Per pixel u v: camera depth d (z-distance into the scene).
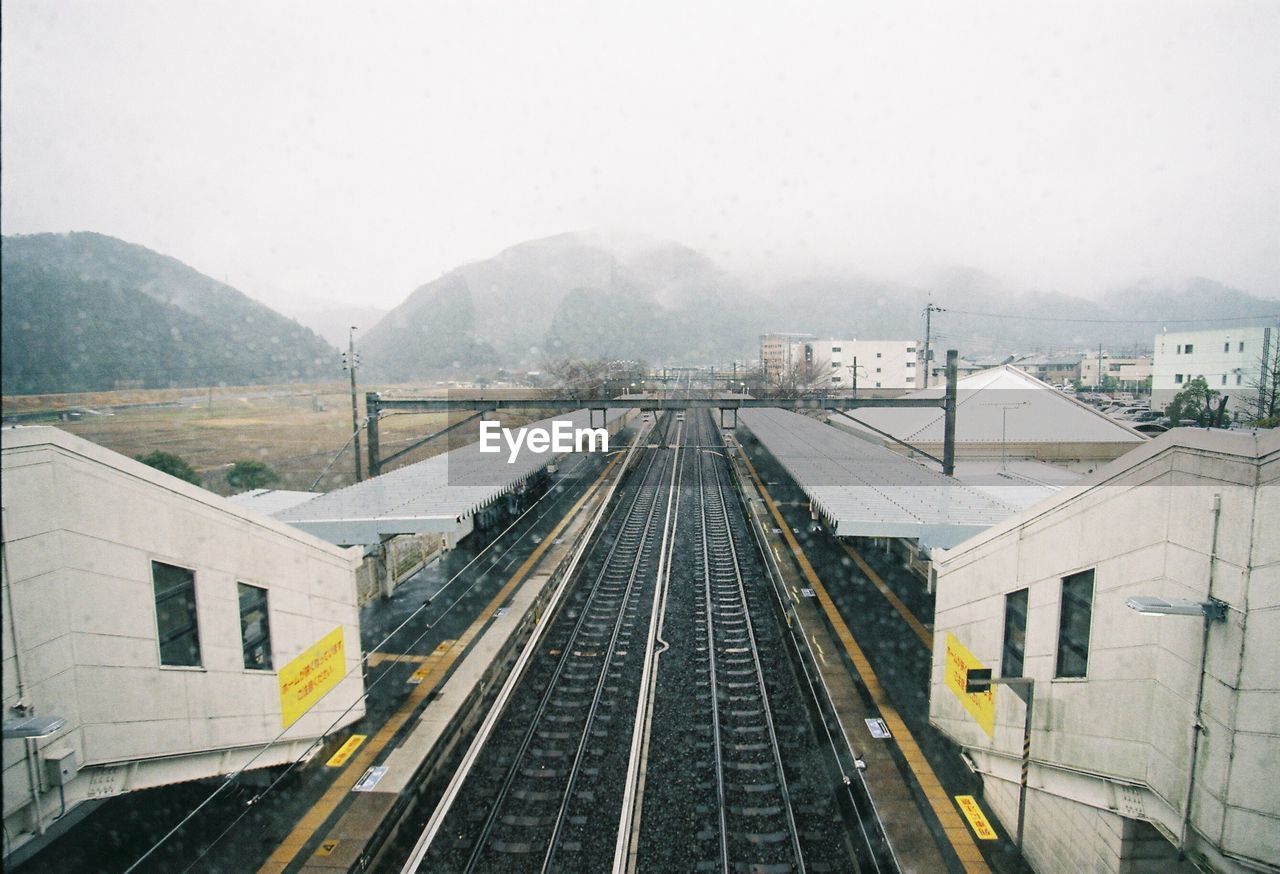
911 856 7.85
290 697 9.55
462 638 13.57
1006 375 34.34
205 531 8.24
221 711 8.43
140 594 7.40
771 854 8.27
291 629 9.70
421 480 18.19
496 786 9.52
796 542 20.58
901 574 17.62
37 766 6.36
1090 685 6.64
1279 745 4.68
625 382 52.03
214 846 8.03
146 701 7.46
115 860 7.84
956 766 9.54
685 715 11.34
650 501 28.11
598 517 23.94
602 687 12.25
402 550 17.36
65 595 6.61
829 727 10.69
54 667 6.48
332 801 8.81
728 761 10.07
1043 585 7.45
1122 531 6.18
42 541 6.36
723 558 20.16
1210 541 5.15
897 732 10.35
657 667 13.08
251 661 9.04
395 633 13.84
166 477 7.71
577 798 9.26
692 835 8.58
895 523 13.56
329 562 10.56
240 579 8.77
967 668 9.38
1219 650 5.05
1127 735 6.10
